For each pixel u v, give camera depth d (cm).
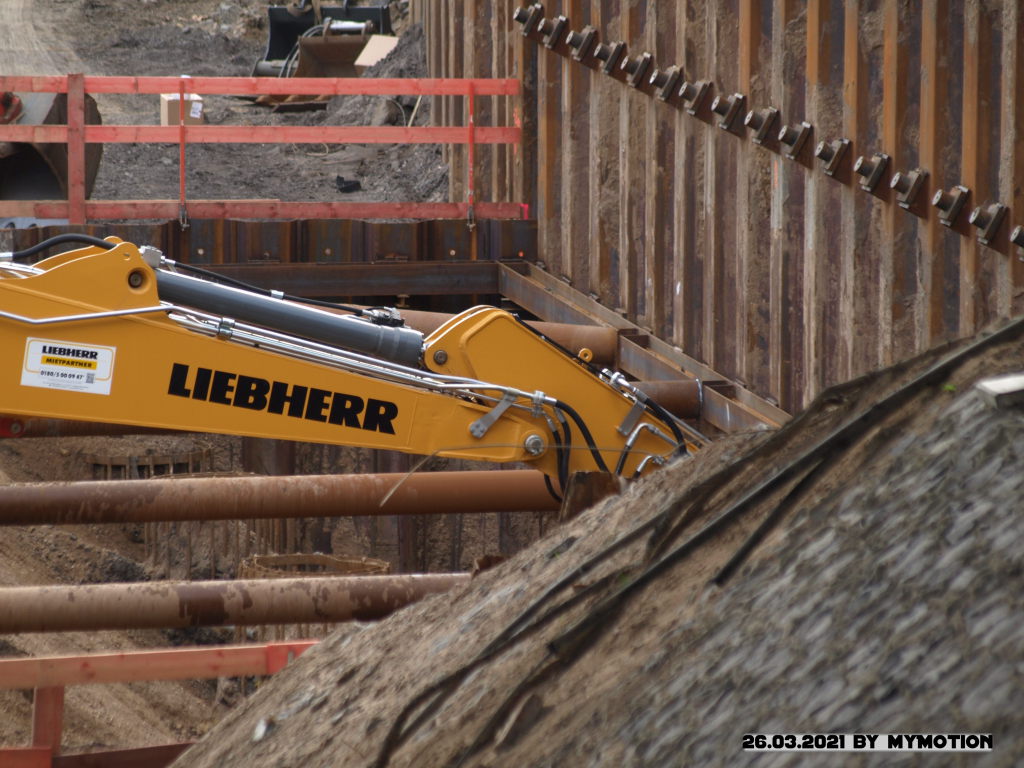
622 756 814
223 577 3862
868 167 2600
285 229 4022
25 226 4122
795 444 1071
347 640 1551
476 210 4253
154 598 1655
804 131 2816
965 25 2319
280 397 1861
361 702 1251
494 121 4619
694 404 3091
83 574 3712
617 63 3744
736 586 906
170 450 4347
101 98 8281
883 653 734
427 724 1052
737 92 3131
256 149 7012
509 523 3847
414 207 4188
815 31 2766
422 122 6419
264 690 1516
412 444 1938
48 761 1619
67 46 9588
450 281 4178
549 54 4191
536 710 951
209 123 7531
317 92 4109
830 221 2800
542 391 2016
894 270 2561
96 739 2720
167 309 1786
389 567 3319
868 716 699
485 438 1986
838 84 2753
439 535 3891
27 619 1627
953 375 949
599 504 1474
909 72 2506
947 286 2448
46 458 4219
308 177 6362
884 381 1041
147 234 3891
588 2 3991
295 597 1694
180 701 3244
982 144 2297
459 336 1989
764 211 3064
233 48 9819
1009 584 715
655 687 864
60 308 1742
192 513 1930
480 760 932
